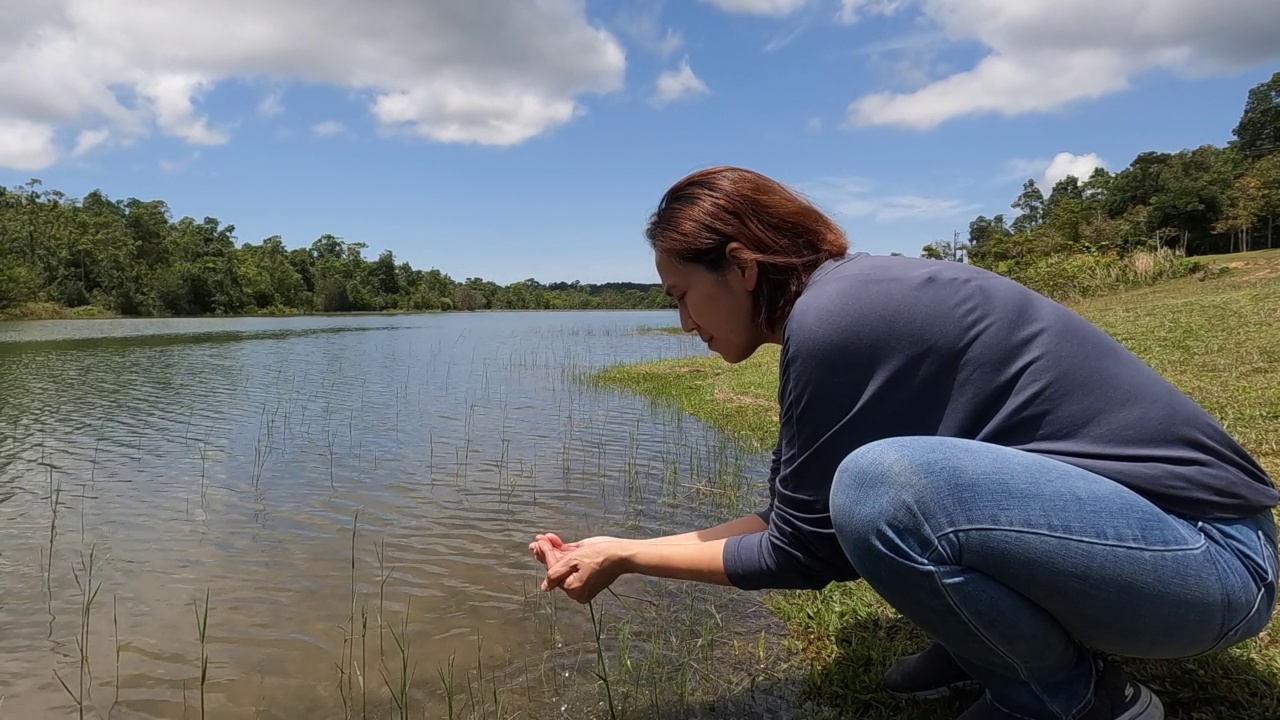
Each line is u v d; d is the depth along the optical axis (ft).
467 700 7.68
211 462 19.60
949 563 4.46
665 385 35.76
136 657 8.84
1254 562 4.32
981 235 264.11
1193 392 18.53
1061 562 4.25
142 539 13.17
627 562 5.92
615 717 7.10
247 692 8.04
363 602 10.31
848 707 6.77
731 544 5.61
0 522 14.19
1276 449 13.17
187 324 135.33
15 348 67.00
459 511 14.76
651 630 8.97
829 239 5.40
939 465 4.39
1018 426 4.55
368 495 16.06
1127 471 4.30
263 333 100.32
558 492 16.07
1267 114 205.46
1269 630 6.98
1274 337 25.22
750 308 5.48
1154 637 4.40
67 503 15.60
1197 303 40.96
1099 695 4.79
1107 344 4.66
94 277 183.42
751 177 5.44
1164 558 4.15
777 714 6.90
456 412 28.50
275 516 14.55
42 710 7.72
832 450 4.96
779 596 9.53
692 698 7.32
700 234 5.30
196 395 34.01
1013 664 4.72
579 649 8.68
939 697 6.52
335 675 8.34
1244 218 142.82
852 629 8.18
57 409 29.45
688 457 19.39
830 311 4.80
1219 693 6.07
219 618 9.87
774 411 25.41
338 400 32.35
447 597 10.42
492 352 64.54
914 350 4.65
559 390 35.76
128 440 22.82
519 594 10.45
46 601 10.46
